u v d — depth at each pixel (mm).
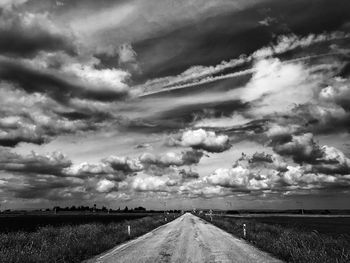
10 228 43344
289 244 16031
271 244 17875
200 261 13500
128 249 17828
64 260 13227
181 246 19297
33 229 40938
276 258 14273
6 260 11719
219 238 24891
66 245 15711
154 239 24125
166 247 18781
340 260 12242
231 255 15289
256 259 13984
